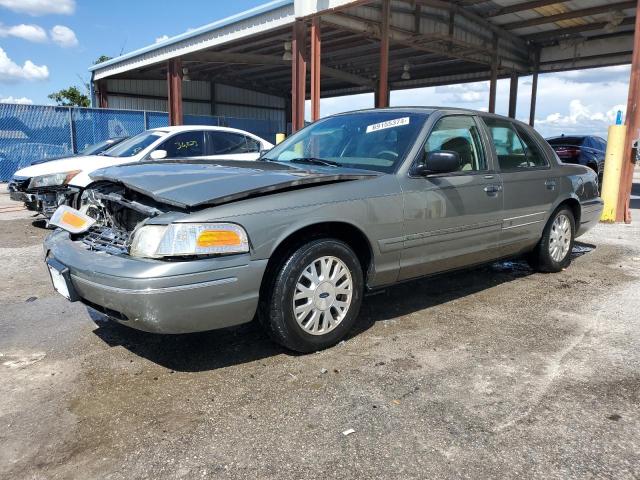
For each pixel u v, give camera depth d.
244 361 3.33
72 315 4.23
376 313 4.27
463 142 4.37
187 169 3.66
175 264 2.82
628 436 2.50
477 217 4.30
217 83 31.47
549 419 2.65
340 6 11.70
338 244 3.42
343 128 4.54
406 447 2.40
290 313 3.23
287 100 35.59
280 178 3.32
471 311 4.33
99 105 26.95
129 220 3.38
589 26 17.20
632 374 3.16
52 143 17.45
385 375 3.13
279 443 2.44
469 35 16.89
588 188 5.83
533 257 5.45
